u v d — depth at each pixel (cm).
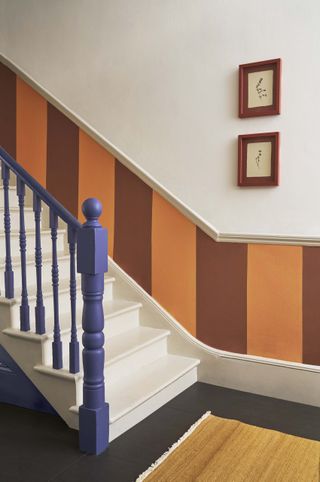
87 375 240
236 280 319
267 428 264
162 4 349
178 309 339
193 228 332
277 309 307
